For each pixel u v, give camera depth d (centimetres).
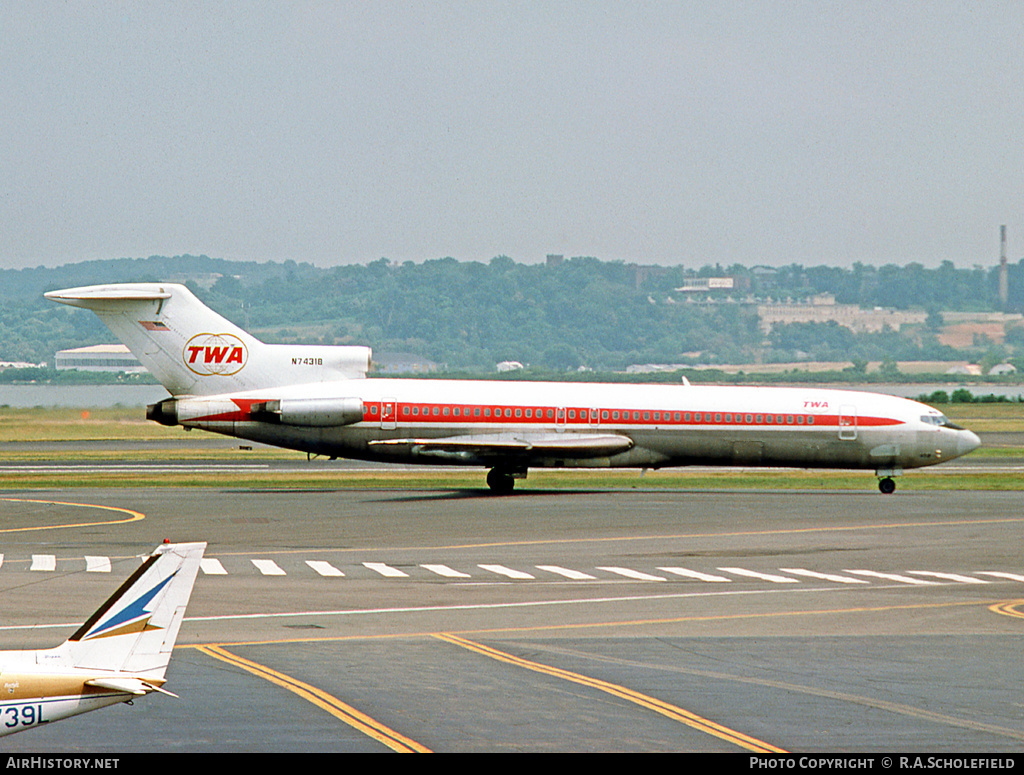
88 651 6094
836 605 12300
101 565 14388
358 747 7262
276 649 9981
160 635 6188
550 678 9056
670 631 10950
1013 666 9588
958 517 19950
